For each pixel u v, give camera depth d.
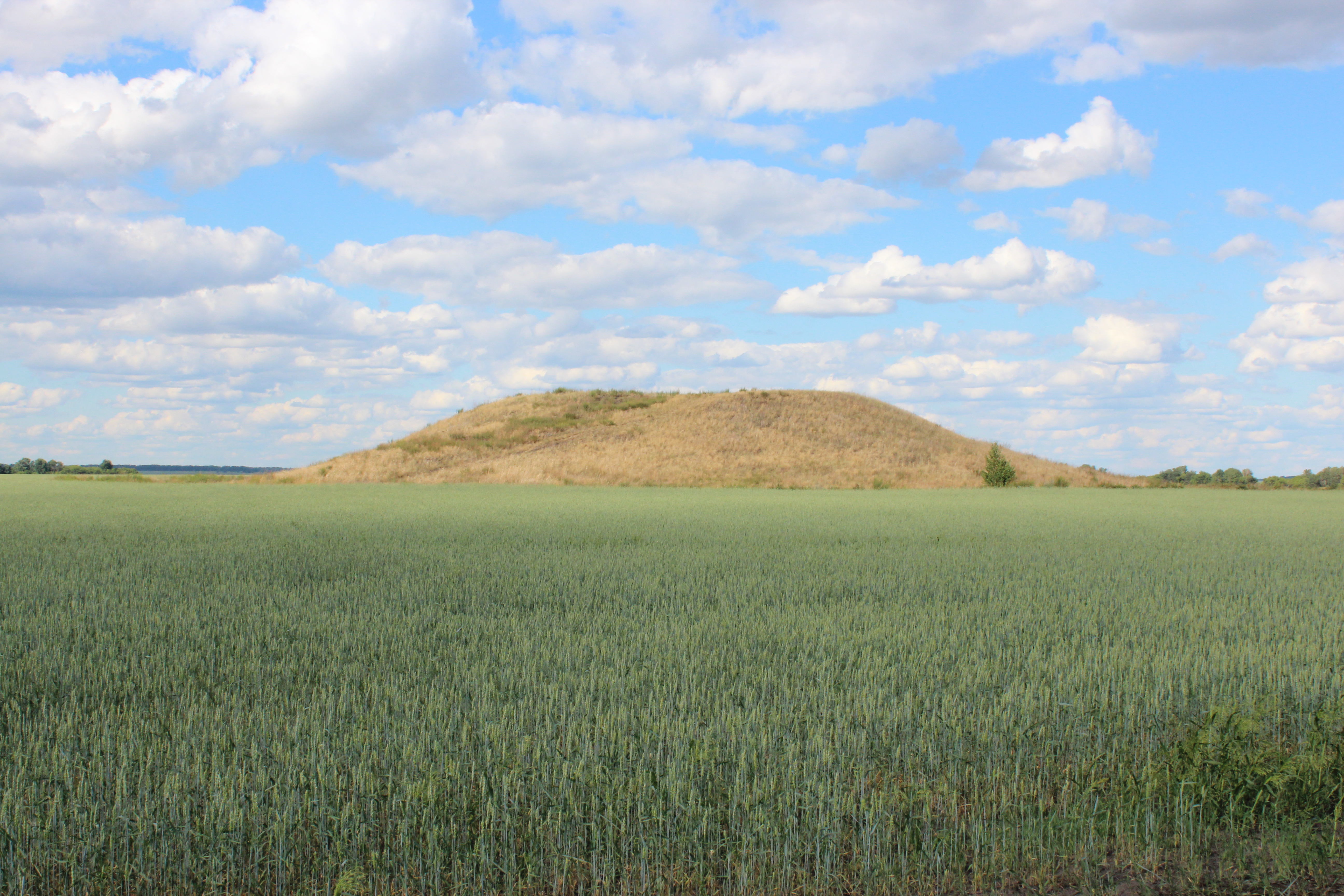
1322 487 79.62
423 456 84.00
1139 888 4.60
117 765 5.45
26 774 5.27
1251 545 22.03
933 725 6.23
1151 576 15.92
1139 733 6.34
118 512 32.88
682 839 4.59
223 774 5.30
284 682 7.68
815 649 9.16
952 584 14.55
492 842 4.56
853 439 88.38
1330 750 5.76
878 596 13.34
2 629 10.00
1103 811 5.14
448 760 5.31
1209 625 10.92
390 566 16.39
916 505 42.53
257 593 12.95
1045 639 9.84
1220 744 5.55
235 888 4.40
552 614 11.47
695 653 8.87
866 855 4.55
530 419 97.69
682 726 6.07
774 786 5.01
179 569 15.72
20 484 61.41
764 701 6.97
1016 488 69.56
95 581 14.14
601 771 5.20
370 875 4.43
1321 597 13.53
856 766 5.57
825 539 23.17
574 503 42.34
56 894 4.38
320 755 5.47
